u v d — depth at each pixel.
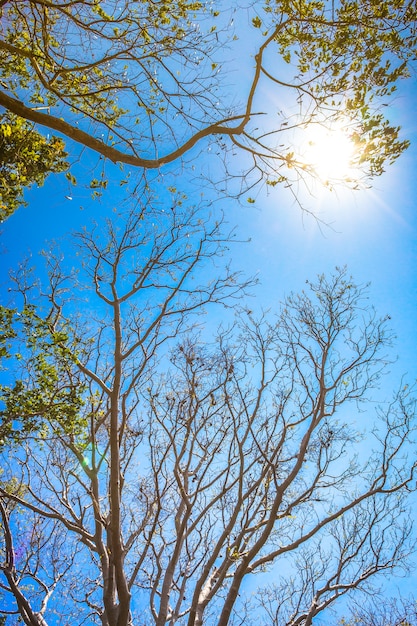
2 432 11.20
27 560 16.84
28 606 13.84
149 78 10.30
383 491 14.82
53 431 12.23
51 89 9.45
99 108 11.59
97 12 10.00
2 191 12.48
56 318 14.05
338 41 9.49
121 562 12.13
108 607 12.65
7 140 11.86
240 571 12.68
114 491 12.28
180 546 13.94
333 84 9.66
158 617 13.45
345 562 15.16
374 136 9.30
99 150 8.80
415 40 9.45
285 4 9.20
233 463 15.05
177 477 13.99
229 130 9.59
